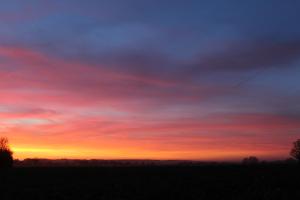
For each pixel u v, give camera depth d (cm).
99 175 8856
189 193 4872
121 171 10469
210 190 5122
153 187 5641
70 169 12031
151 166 14212
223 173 8431
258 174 7725
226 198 4397
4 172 10231
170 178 7300
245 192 4744
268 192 4553
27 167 13612
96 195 4919
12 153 12175
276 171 8638
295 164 12000
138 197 4716
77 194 5009
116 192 5172
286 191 4644
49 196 4828
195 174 8388
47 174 9375
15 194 5047
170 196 4741
